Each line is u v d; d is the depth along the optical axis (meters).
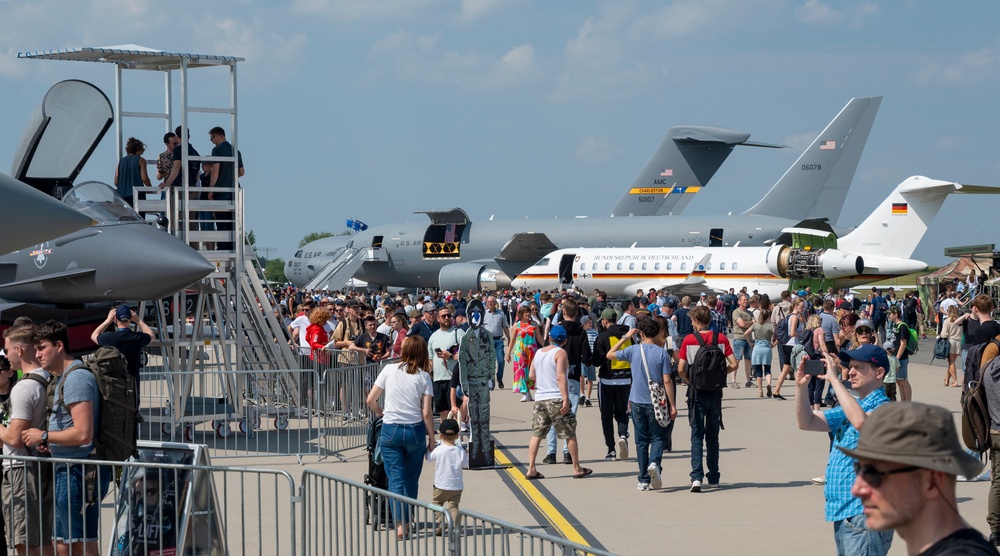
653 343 13.57
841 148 63.25
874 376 7.75
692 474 13.45
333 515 11.62
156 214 19.09
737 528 11.34
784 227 60.88
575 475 14.70
